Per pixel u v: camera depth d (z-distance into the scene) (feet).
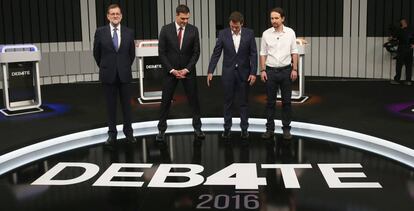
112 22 16.30
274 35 16.83
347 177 13.56
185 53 16.83
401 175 13.65
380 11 33.50
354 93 26.55
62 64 34.17
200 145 17.20
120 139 18.21
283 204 11.66
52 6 33.73
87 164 15.08
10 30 32.68
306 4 35.14
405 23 29.30
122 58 16.58
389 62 33.76
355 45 34.53
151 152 16.38
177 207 11.55
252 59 16.99
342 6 34.40
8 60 21.44
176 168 14.58
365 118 19.84
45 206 11.71
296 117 20.36
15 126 19.39
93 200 12.06
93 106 23.85
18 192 12.69
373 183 13.03
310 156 15.65
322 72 35.81
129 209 11.47
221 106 23.04
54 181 13.53
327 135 18.34
